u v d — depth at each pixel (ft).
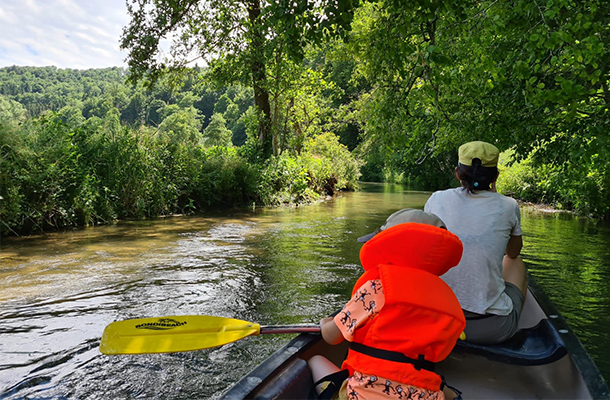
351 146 136.56
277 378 5.81
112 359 10.99
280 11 15.62
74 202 29.60
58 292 15.88
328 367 6.37
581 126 21.54
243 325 7.48
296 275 18.93
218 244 25.45
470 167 8.26
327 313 14.30
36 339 11.97
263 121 54.13
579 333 12.75
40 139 29.63
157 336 7.54
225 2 48.08
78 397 9.28
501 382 7.80
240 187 48.29
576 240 28.12
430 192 87.56
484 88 20.12
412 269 5.22
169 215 38.24
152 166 37.11
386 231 5.38
